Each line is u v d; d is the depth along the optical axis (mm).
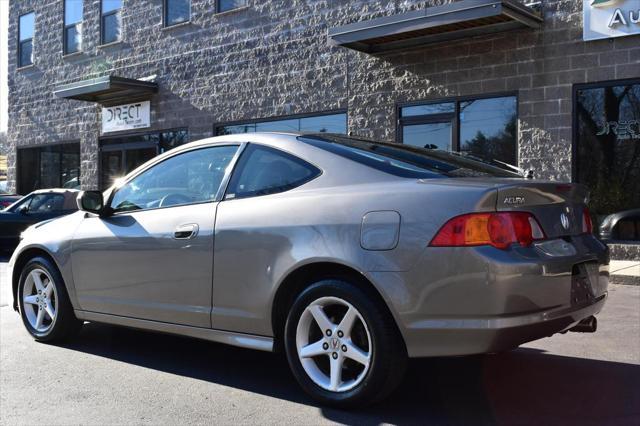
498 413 3631
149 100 16172
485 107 10805
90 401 3930
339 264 3586
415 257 3318
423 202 3387
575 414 3607
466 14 9617
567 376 4320
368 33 10742
